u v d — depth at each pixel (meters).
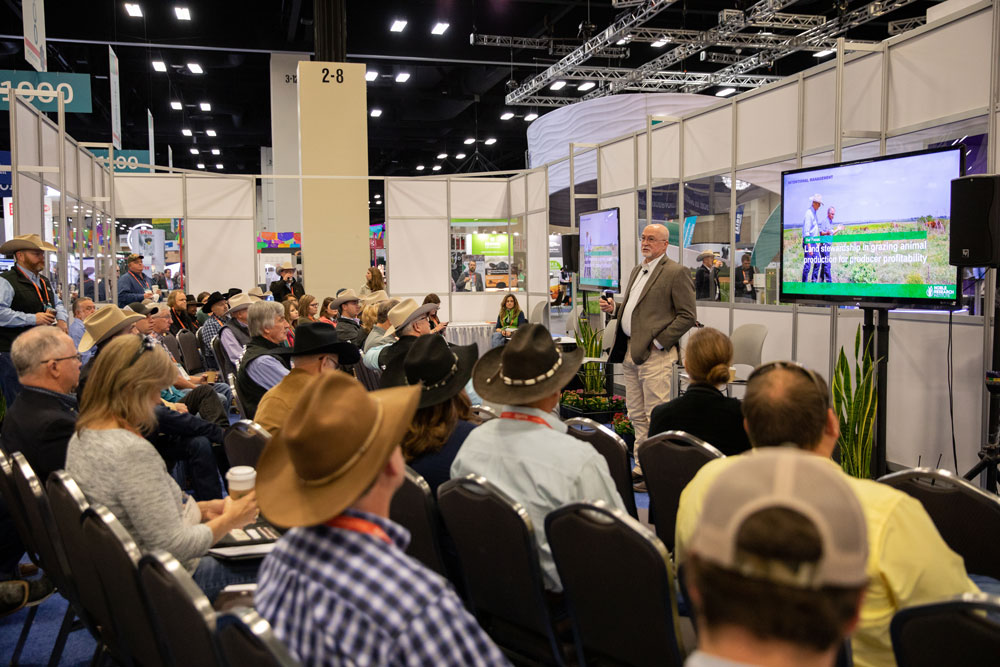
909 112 5.00
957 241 3.71
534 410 2.35
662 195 7.89
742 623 0.59
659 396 5.27
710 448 2.57
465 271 12.52
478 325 11.95
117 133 11.23
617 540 1.80
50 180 7.73
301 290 12.25
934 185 4.09
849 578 0.57
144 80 19.69
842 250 4.68
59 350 2.92
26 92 7.63
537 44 15.73
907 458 5.10
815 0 14.27
